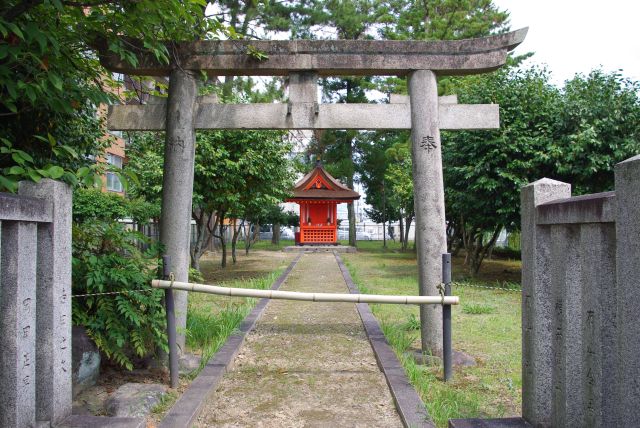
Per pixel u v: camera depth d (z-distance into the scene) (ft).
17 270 8.68
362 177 95.81
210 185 35.50
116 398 12.87
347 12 69.00
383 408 13.51
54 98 12.59
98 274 13.71
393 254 78.74
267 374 16.33
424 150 17.84
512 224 35.83
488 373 16.03
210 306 27.09
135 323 14.30
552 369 9.22
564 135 32.42
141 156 40.24
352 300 14.78
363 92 83.92
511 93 34.06
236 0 46.85
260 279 38.45
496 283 38.60
